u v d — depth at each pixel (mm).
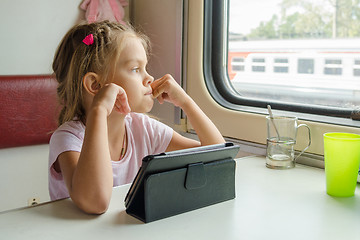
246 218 786
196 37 1471
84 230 726
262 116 1315
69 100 1067
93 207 790
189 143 1224
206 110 1479
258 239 699
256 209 832
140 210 780
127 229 731
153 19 1669
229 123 1412
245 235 713
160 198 769
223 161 855
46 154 1729
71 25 1692
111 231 722
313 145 1205
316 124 1191
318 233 727
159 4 1633
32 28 1613
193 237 702
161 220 771
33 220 768
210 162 838
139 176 760
